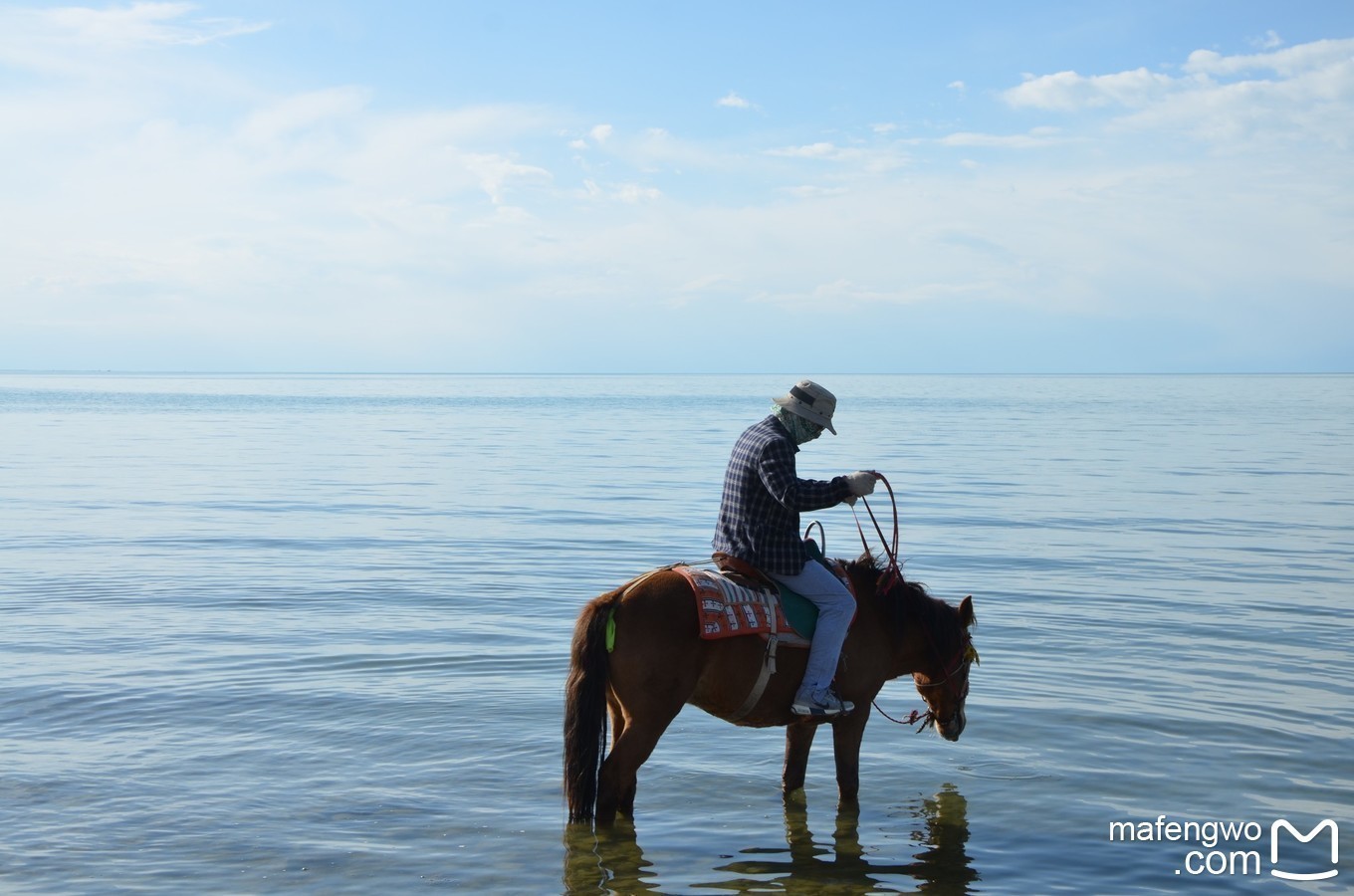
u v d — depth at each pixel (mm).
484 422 70062
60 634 11812
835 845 6602
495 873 6137
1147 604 13633
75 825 6711
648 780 7715
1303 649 11336
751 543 6625
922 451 41656
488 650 11211
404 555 17641
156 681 9938
